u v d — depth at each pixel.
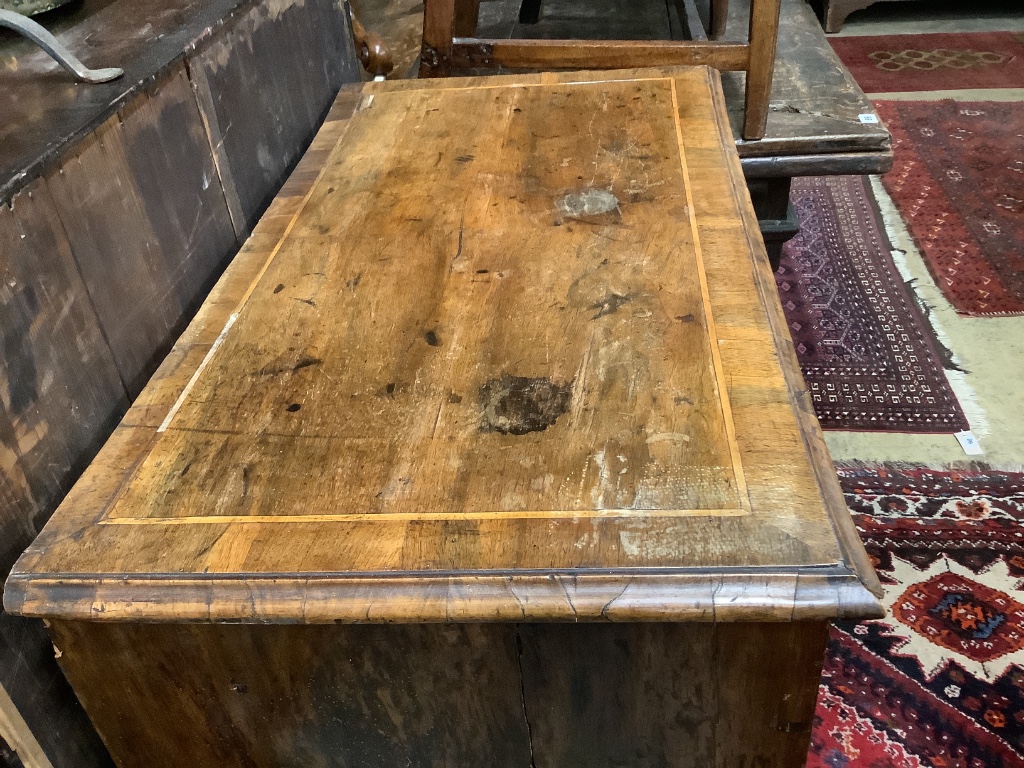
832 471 0.70
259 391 0.81
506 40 1.62
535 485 0.69
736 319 0.86
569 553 0.63
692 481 0.68
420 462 0.72
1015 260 2.06
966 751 1.09
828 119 1.73
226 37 1.14
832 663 1.21
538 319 0.88
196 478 0.72
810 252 2.16
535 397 0.78
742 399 0.76
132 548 0.67
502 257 0.99
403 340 0.87
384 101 1.44
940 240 2.16
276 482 0.71
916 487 1.49
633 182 1.12
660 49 1.57
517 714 0.72
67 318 0.81
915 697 1.16
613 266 0.95
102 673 0.71
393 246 1.03
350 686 0.71
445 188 1.15
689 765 0.75
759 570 0.61
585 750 0.75
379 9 2.52
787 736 0.71
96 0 1.24
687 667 0.67
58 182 0.79
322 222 1.10
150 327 0.97
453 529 0.66
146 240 0.96
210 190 1.12
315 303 0.94
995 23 3.38
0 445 0.72
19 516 0.74
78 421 0.83
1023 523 1.41
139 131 0.93
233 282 0.99
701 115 1.28
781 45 2.11
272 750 0.78
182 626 0.67
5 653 0.73
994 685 1.17
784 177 1.73
